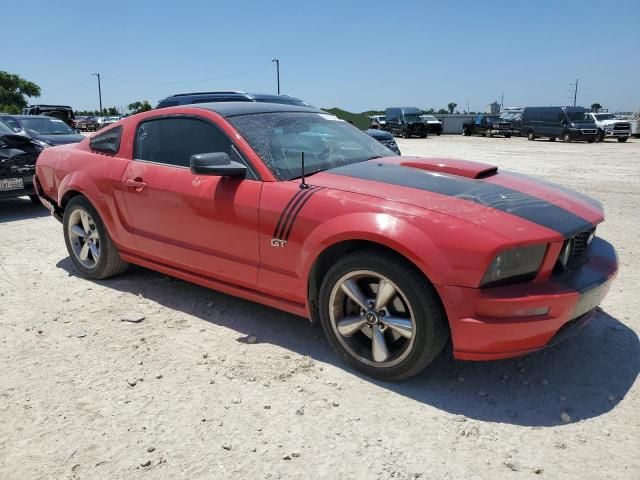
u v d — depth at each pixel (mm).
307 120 4297
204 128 3955
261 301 3693
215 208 3697
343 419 2828
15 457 2557
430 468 2463
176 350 3596
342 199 3186
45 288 4781
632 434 2688
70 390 3115
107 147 4695
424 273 2834
